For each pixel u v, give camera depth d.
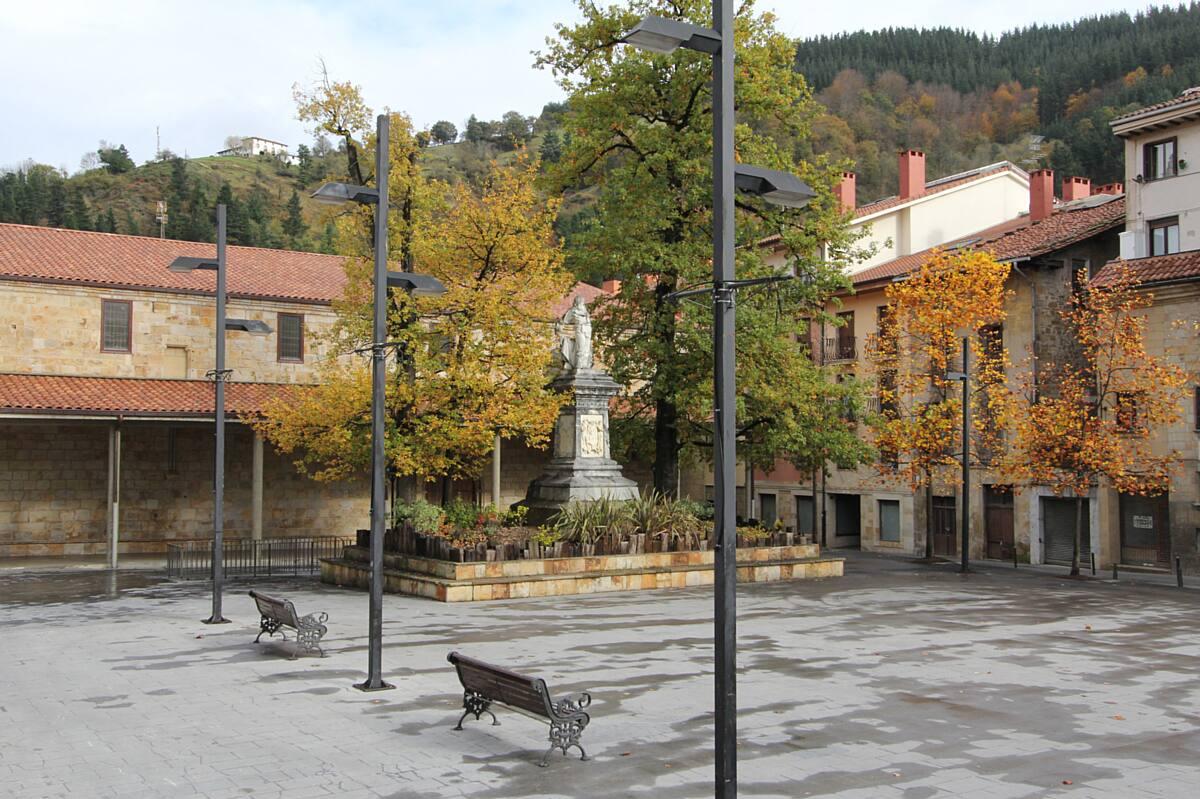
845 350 43.78
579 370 28.16
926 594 24.55
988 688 13.61
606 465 27.95
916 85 106.94
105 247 39.03
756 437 32.12
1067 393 31.22
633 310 32.03
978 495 38.28
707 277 28.58
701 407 30.08
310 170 128.75
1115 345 31.03
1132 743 10.86
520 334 27.53
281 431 28.12
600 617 20.14
